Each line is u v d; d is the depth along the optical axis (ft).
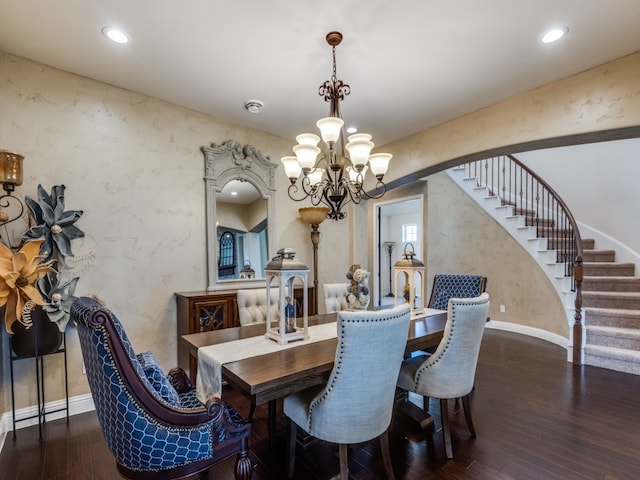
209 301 9.91
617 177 16.19
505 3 6.36
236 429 5.01
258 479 6.12
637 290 13.69
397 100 10.34
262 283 12.32
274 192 12.95
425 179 19.86
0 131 7.80
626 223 15.85
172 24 6.89
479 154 11.26
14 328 7.36
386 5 6.40
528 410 8.58
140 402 4.25
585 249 16.93
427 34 7.27
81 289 8.79
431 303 11.84
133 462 4.37
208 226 11.07
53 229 8.04
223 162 11.56
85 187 8.91
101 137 9.19
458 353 6.73
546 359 12.59
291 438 6.17
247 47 7.70
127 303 9.55
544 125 9.53
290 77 9.00
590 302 13.64
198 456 4.61
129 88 9.55
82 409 8.70
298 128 12.50
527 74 8.96
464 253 18.39
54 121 8.50
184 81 9.20
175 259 10.46
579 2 6.33
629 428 7.66
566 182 18.15
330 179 7.91
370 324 4.94
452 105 10.70
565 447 6.95
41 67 8.34
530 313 15.97
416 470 6.31
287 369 5.24
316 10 6.52
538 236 16.44
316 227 13.48
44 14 6.55
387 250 31.40
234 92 9.81
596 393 9.55
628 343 11.58
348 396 5.18
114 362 4.12
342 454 5.44
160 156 10.23
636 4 6.39
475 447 7.01
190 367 9.55
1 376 7.57
